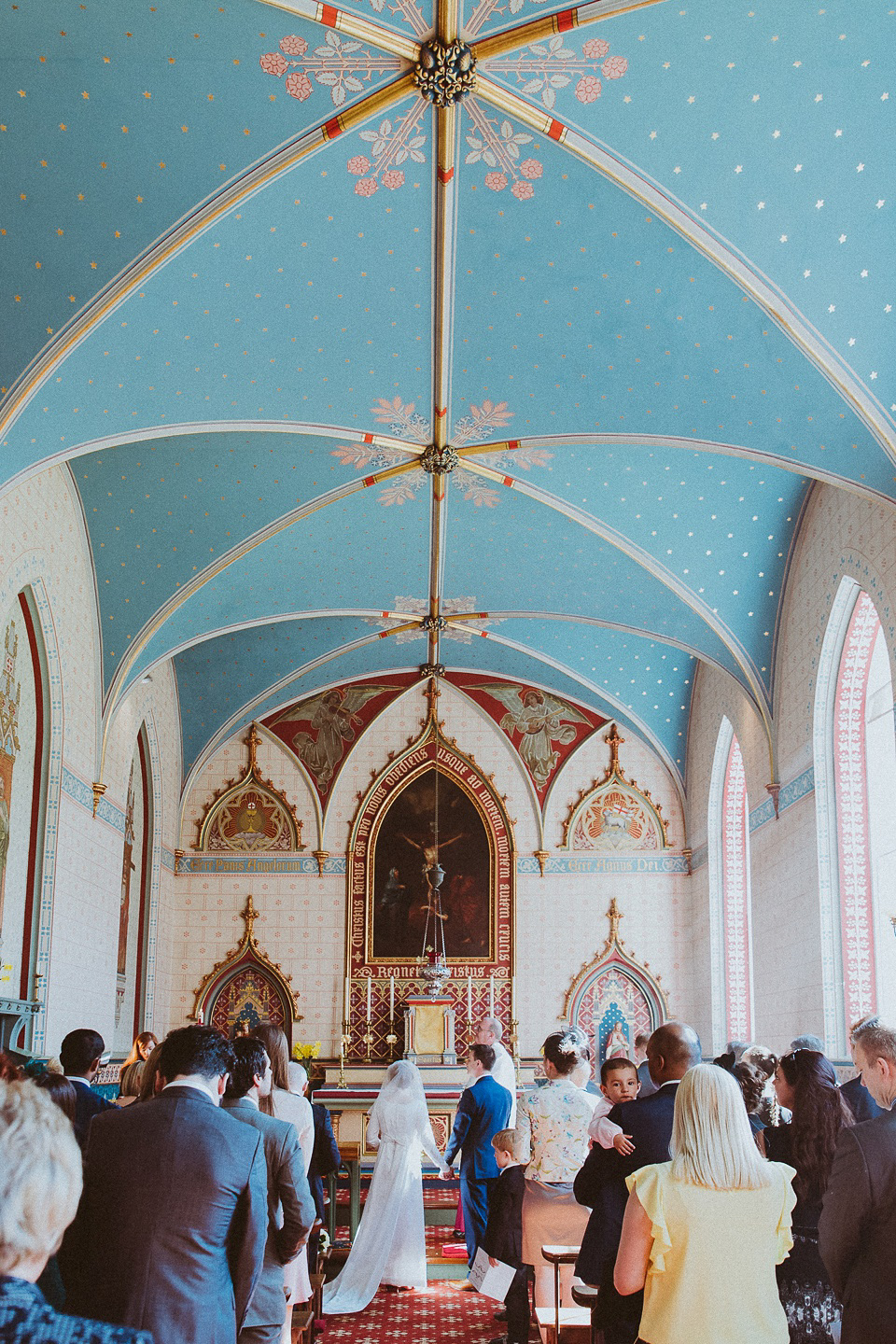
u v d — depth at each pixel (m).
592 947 18.45
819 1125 4.28
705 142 8.11
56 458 9.64
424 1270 9.13
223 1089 3.66
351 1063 17.98
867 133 7.87
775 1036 13.58
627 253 9.09
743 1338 3.15
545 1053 6.91
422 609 16.09
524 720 19.28
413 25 7.55
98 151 7.94
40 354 8.81
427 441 11.58
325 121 8.05
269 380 10.19
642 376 10.17
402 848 18.81
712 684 16.94
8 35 7.22
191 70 7.56
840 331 8.98
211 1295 3.26
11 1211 1.75
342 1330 7.89
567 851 18.78
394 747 19.19
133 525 12.88
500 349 10.29
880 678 11.65
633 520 12.89
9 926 11.18
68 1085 4.68
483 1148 8.55
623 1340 4.12
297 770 19.09
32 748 11.83
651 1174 3.28
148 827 17.28
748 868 16.44
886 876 11.48
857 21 7.25
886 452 9.42
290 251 9.05
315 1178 7.45
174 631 14.22
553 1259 5.56
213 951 18.47
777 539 12.87
